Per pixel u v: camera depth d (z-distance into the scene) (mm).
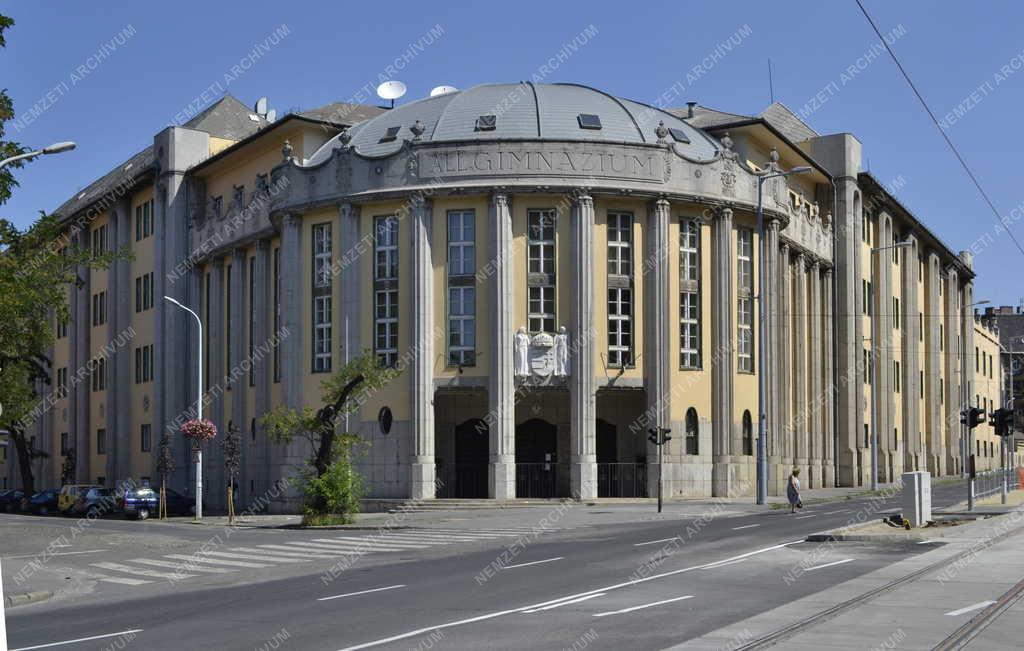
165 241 66562
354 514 39094
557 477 48781
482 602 15844
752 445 52281
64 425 83125
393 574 20750
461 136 48812
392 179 48031
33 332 32031
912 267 81625
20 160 26203
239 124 72000
